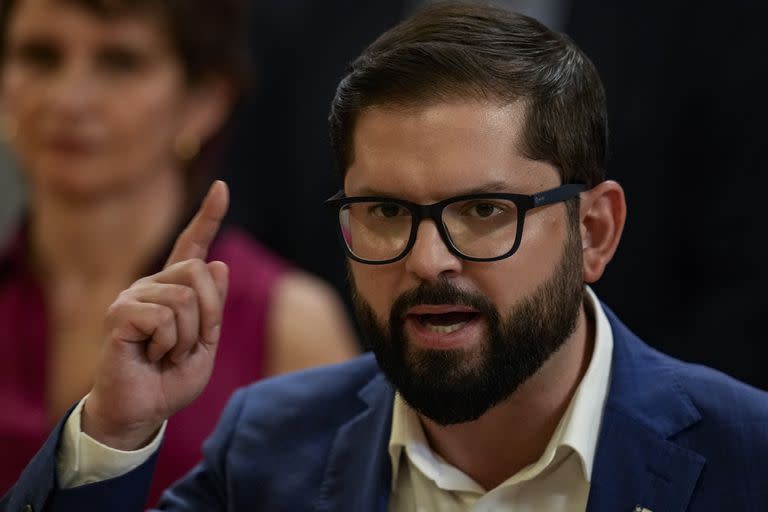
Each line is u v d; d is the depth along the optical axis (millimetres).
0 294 7395
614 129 8406
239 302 7348
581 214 4805
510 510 4875
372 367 5473
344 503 5074
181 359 5043
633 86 8414
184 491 5453
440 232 4488
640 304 8406
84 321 7324
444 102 4500
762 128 8188
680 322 8391
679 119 8406
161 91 7211
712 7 8336
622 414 4832
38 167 7191
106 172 7172
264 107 9109
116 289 7344
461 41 4637
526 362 4590
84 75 7070
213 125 7555
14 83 7137
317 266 9016
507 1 8531
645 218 8383
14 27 7121
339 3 9078
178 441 6941
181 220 7477
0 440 7043
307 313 7406
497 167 4488
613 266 8414
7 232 9320
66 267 7367
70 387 7219
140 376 4992
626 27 8438
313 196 9016
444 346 4527
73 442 5000
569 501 4855
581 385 4867
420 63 4535
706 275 8336
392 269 4566
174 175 7496
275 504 5191
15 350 7250
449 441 4961
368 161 4566
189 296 4973
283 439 5352
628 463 4754
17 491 5070
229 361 7227
